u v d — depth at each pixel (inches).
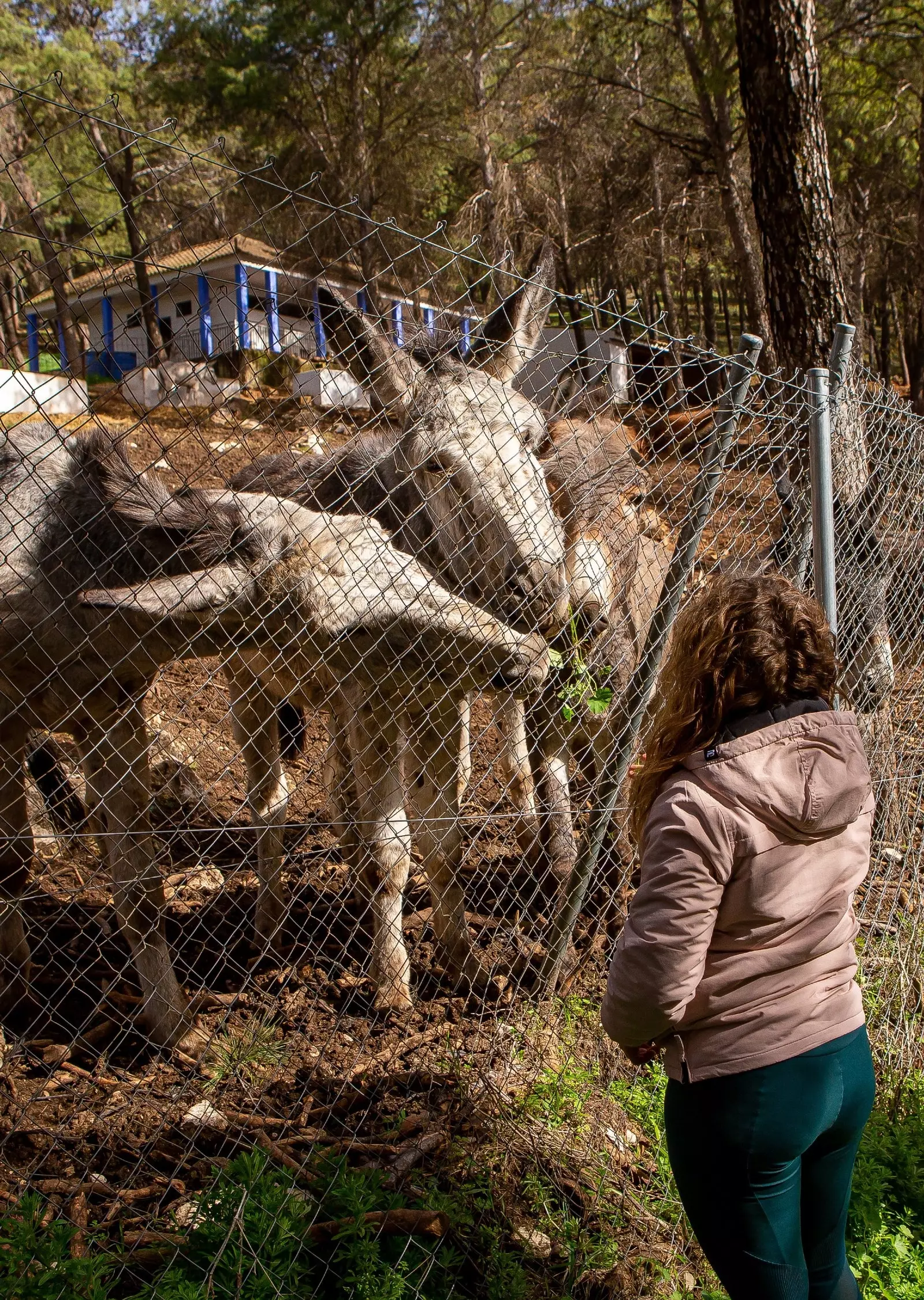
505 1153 111.0
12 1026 132.4
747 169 742.5
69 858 176.1
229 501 104.4
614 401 134.4
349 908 172.6
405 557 109.7
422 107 891.4
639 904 71.4
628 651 156.4
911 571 168.2
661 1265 100.1
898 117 661.3
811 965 74.8
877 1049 138.3
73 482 111.0
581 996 143.1
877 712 163.8
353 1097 121.2
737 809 70.4
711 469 114.2
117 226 549.3
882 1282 102.8
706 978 73.9
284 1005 141.9
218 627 105.6
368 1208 94.2
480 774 208.5
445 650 108.0
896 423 153.9
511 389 149.2
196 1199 96.9
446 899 149.9
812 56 223.3
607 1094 123.6
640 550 164.2
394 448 124.3
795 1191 74.5
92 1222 95.1
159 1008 126.1
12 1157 106.0
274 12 860.0
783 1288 73.0
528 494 135.1
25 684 119.7
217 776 202.5
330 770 164.4
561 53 858.1
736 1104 72.9
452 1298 90.4
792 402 127.7
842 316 231.9
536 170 840.3
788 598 77.7
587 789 165.6
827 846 74.7
